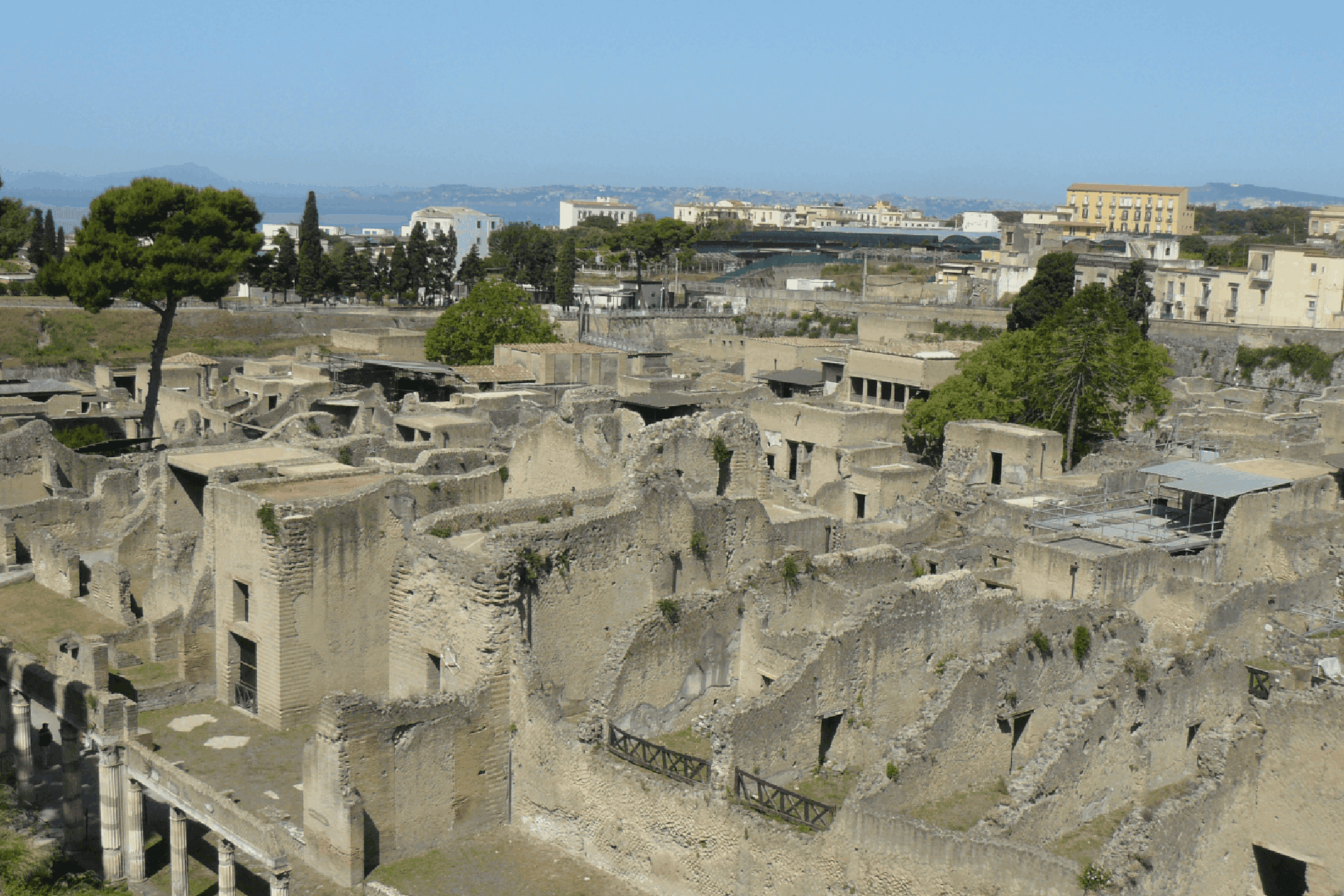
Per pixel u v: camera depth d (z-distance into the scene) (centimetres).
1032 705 4744
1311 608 6231
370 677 5188
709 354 17488
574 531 4866
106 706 4231
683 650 4841
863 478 9100
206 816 3953
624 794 4078
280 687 4919
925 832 3459
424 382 12494
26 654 5269
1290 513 7150
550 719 4303
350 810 3950
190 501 6525
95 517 7481
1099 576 6019
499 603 4400
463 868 4131
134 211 10062
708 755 4609
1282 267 16025
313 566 4944
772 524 5838
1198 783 3881
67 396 11331
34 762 4988
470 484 5988
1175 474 7256
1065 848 4050
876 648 4766
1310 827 3916
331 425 9094
